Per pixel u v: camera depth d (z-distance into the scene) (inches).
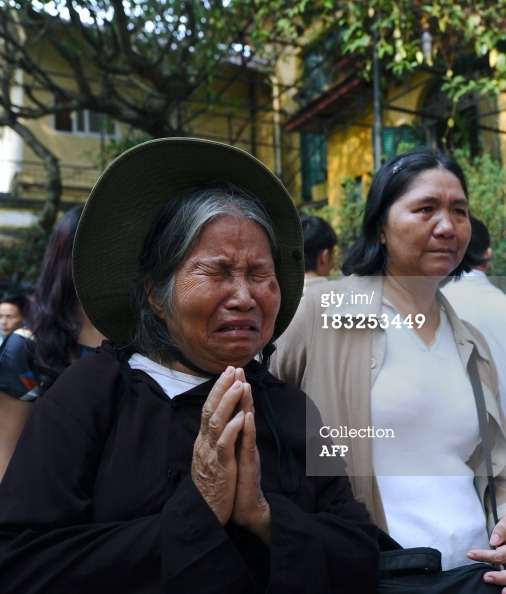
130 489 46.4
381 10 240.5
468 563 58.2
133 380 51.2
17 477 45.6
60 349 73.9
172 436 48.4
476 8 211.9
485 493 64.7
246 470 44.2
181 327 49.9
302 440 52.4
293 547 44.6
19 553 43.0
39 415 48.3
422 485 60.2
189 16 323.3
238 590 42.4
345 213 297.9
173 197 54.3
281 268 57.5
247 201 52.2
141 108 371.9
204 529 42.4
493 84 214.8
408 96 386.6
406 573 52.1
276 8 294.7
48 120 529.0
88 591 42.8
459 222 67.9
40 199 530.9
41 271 79.4
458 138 327.0
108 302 55.7
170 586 41.5
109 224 53.5
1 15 342.6
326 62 447.5
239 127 547.5
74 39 384.2
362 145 437.4
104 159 497.7
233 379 44.4
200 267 48.9
